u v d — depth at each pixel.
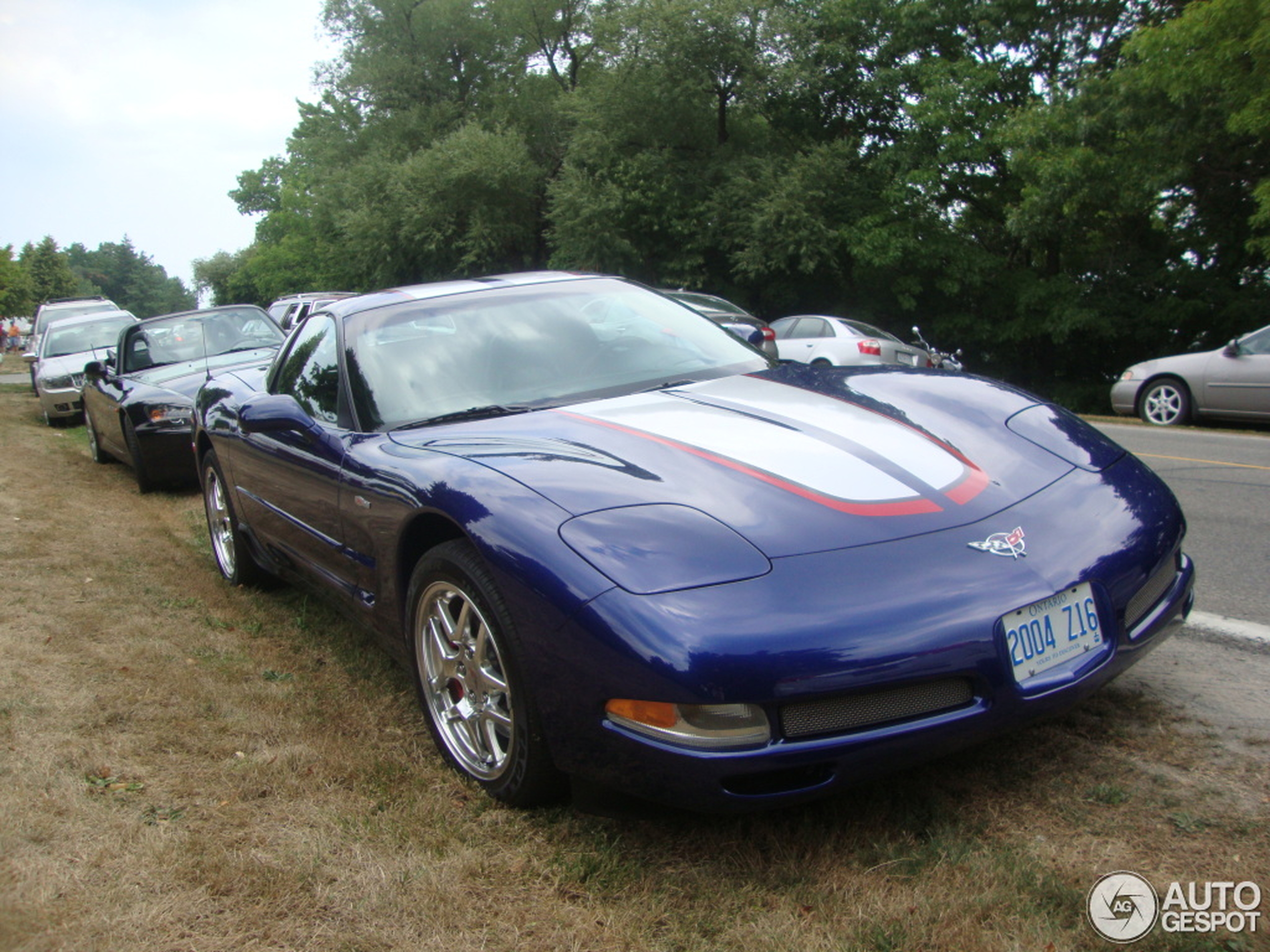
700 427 2.75
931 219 24.16
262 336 9.15
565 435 2.75
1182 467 7.39
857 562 2.14
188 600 4.44
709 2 25.98
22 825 2.31
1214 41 15.62
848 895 1.98
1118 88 18.17
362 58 34.78
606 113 27.59
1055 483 2.55
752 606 2.02
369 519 2.94
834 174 24.94
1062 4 22.75
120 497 7.48
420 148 32.66
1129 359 24.75
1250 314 21.80
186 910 2.01
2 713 2.97
